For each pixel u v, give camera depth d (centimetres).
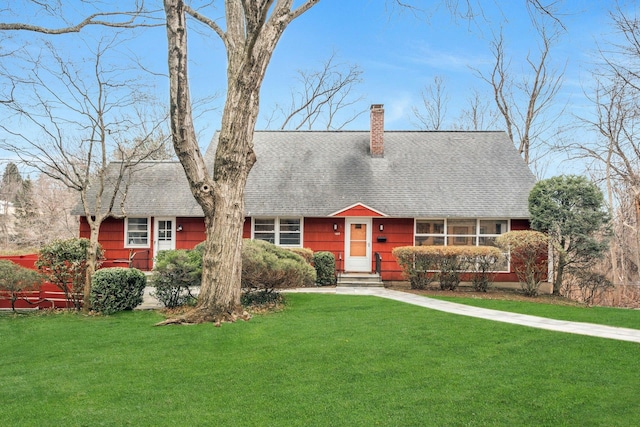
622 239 2458
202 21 1020
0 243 3466
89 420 484
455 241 1730
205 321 938
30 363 686
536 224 1474
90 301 1070
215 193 959
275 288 1166
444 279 1470
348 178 1859
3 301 1152
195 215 1717
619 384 589
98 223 1141
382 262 1741
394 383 591
